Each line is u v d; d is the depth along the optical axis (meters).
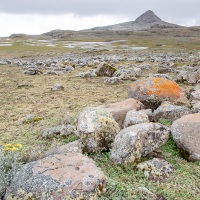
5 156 8.16
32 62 50.47
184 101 14.84
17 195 6.79
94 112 10.84
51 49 91.81
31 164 7.69
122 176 8.57
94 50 85.38
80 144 10.12
